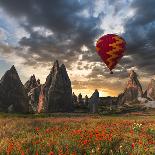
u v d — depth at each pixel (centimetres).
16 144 1378
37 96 16038
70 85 14762
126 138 1520
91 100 12962
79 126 2486
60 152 1196
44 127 2294
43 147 1306
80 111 13762
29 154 1264
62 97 14175
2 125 2223
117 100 17038
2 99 12012
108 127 2091
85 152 1259
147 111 11475
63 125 2586
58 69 14825
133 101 16525
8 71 12575
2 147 1342
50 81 14675
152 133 1891
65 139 1451
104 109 13312
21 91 12475
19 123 2389
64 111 13900
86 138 1457
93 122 2736
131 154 1213
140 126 2103
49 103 13888
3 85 12219
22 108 12244
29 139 1530
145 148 1306
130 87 17225
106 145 1355
